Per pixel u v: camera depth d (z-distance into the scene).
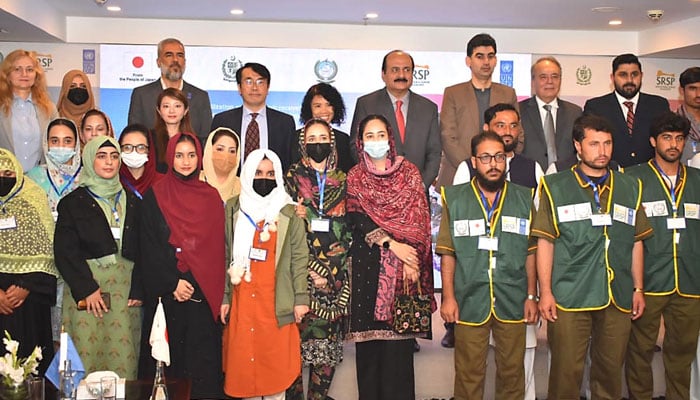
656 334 4.49
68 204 3.99
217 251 4.01
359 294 4.20
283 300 3.94
